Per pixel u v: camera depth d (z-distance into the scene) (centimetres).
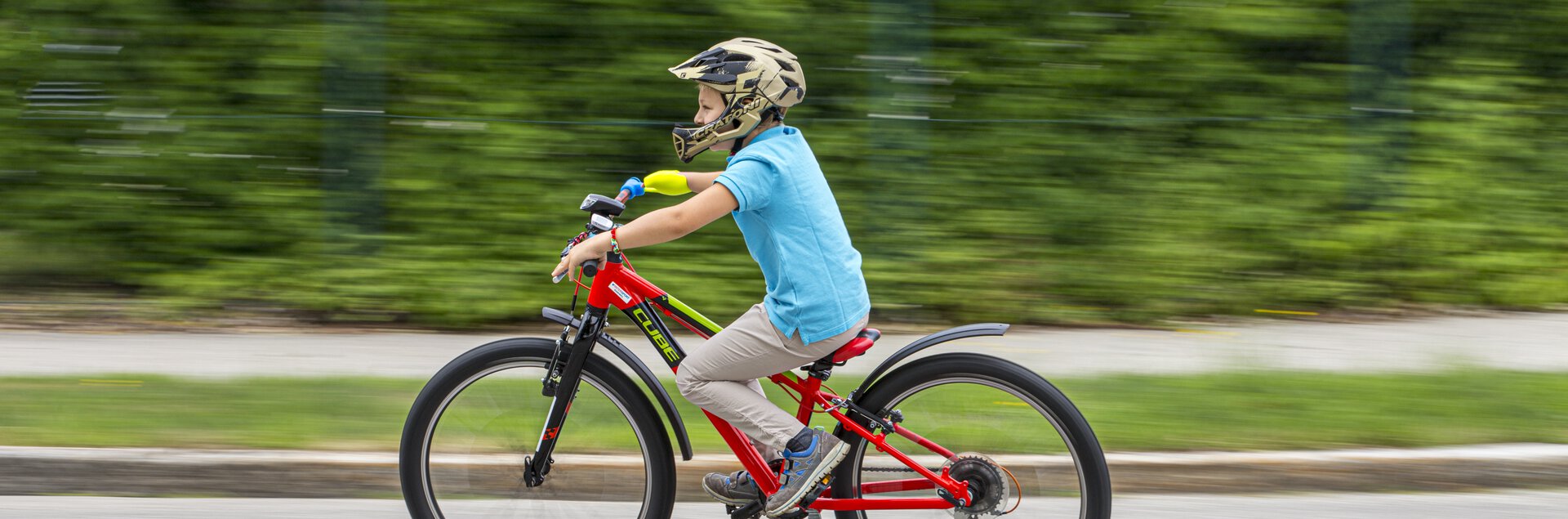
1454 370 541
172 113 668
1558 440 458
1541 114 704
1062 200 673
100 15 665
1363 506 430
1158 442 456
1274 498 441
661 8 665
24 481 439
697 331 349
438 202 661
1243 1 683
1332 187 682
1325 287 669
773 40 664
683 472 441
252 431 463
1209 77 685
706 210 313
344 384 526
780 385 355
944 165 673
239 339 611
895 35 659
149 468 439
